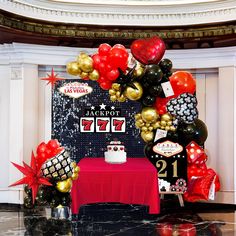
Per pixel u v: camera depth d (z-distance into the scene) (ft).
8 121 22.43
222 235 16.08
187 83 17.93
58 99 23.36
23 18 19.42
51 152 17.80
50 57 22.71
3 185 22.50
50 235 15.96
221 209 21.25
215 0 19.88
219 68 22.24
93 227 17.25
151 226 17.53
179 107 17.84
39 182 17.44
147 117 17.98
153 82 17.07
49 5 20.18
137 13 20.97
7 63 22.40
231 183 21.91
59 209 18.45
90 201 16.80
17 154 22.00
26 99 22.13
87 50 23.04
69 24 20.67
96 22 20.99
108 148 18.63
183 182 19.17
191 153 19.83
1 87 22.49
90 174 16.66
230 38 20.52
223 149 22.08
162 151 19.16
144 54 16.96
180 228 17.17
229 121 21.91
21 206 21.67
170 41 21.38
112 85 17.54
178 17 20.85
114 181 16.71
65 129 23.43
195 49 22.49
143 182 16.76
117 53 16.87
